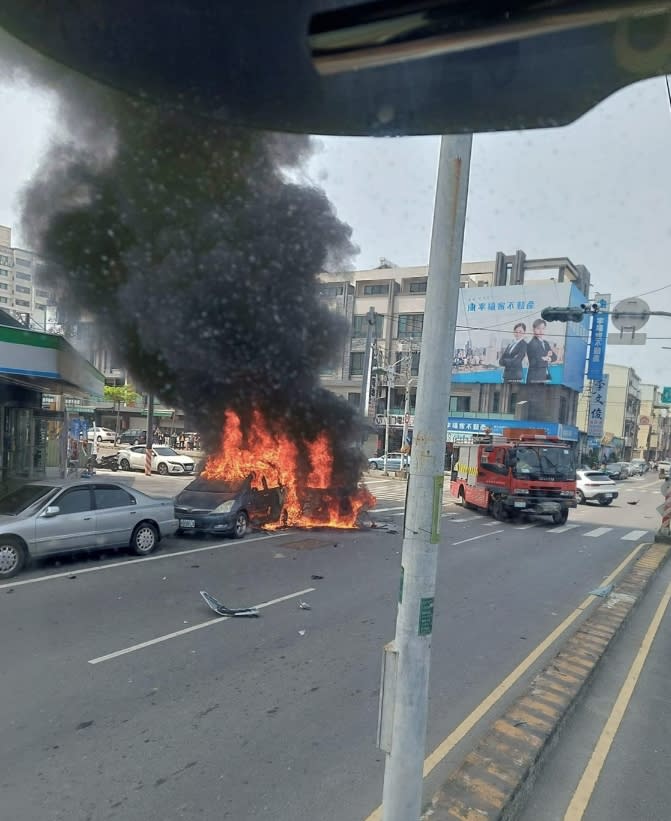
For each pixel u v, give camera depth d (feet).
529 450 53.36
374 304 126.31
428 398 8.38
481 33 3.12
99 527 30.19
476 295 119.44
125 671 16.87
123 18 3.62
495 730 13.33
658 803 11.44
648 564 34.78
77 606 22.82
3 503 29.12
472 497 61.82
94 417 150.92
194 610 22.80
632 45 3.26
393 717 8.42
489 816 10.19
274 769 12.09
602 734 14.11
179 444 141.28
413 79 3.80
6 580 26.32
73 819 10.40
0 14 3.76
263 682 16.38
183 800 11.00
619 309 43.91
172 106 4.39
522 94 3.85
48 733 13.33
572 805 11.32
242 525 39.70
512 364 116.06
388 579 28.78
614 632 21.01
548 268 123.95
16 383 53.16
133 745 12.90
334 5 3.30
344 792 11.35
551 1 2.92
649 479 163.63
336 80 3.86
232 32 3.58
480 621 22.84
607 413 210.38
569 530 50.42
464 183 8.16
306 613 22.86
